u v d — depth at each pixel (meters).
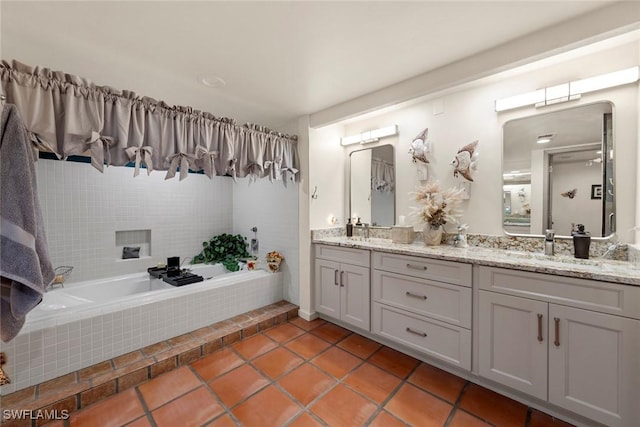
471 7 1.34
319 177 2.93
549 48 1.50
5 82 1.30
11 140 1.20
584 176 1.81
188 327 2.36
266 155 2.65
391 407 1.62
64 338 1.75
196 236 3.75
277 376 1.91
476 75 1.76
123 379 1.75
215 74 1.96
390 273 2.20
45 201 2.66
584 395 1.38
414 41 1.61
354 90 2.24
